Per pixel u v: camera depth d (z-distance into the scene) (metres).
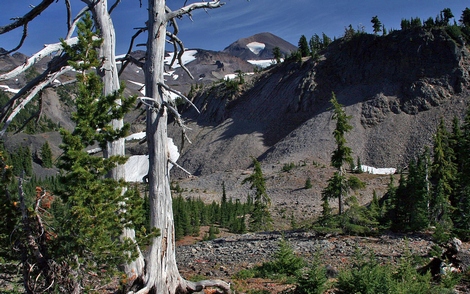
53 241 8.60
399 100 119.38
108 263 8.99
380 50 136.25
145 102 9.55
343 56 144.62
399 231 27.05
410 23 144.88
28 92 9.28
